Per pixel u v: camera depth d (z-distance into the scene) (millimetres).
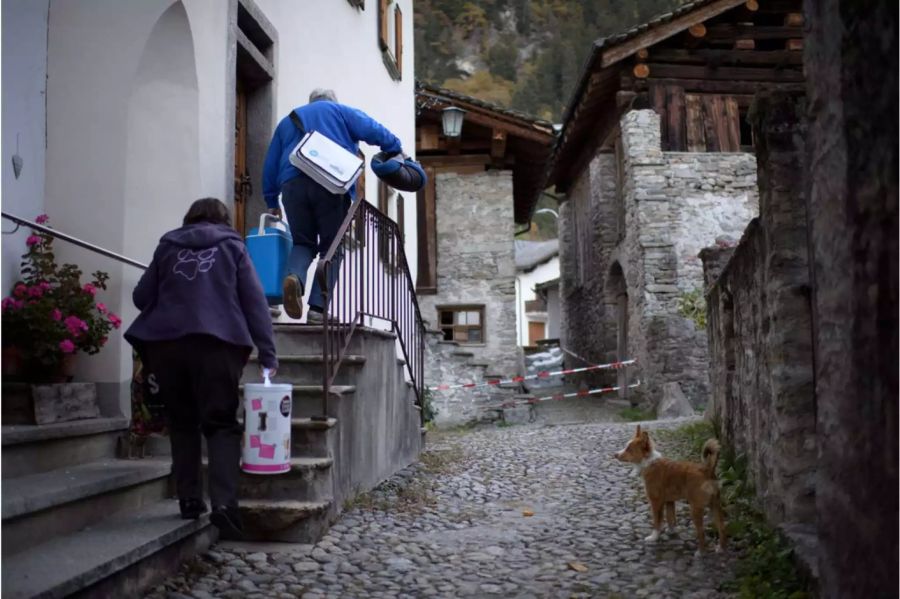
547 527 4715
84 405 4098
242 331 3467
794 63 14617
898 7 1780
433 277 16328
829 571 2184
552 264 41812
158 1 4645
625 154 14648
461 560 3984
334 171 5070
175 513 3668
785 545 3631
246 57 5961
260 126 6352
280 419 3842
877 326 1888
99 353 4375
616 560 3992
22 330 3836
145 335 3420
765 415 4449
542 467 6949
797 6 14539
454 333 16391
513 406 13148
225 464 3461
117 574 2971
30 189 4414
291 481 4082
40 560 2855
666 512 4637
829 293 2148
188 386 3531
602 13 81000
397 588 3502
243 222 6270
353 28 8828
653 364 13773
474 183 16406
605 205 16859
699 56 14594
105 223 4547
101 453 4109
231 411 3506
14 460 3445
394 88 11148
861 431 1979
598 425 10562
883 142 1850
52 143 4582
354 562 3816
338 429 4496
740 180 14344
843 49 2027
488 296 16219
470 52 87000
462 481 6168
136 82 4695
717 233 14219
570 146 19047
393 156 5570
